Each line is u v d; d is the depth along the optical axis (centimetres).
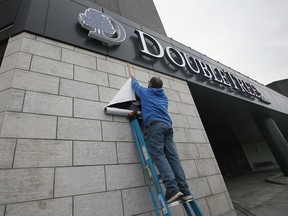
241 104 746
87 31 316
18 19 270
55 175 179
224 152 1709
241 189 858
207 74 539
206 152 347
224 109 787
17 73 208
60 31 279
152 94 239
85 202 183
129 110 263
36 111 199
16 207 150
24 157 171
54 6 301
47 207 162
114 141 237
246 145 1753
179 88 415
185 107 388
